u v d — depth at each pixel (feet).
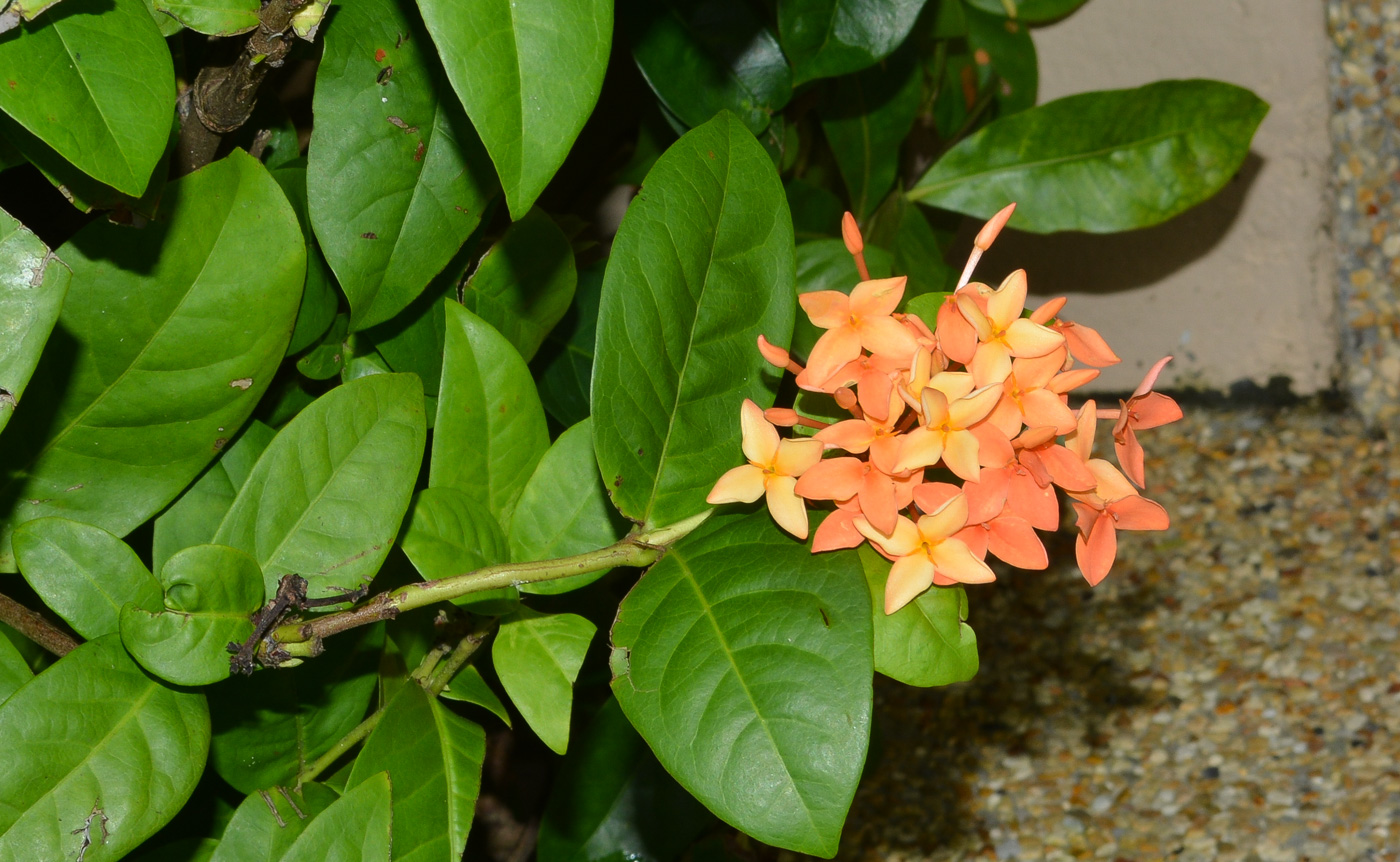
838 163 4.07
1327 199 6.40
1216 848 4.80
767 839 2.58
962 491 2.63
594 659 3.89
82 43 2.50
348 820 2.62
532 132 2.46
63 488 2.72
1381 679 5.39
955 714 5.47
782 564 2.65
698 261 2.75
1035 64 4.91
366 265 2.84
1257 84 6.25
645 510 2.74
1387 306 6.60
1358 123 6.34
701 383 2.76
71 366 2.68
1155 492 6.50
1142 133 4.01
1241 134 3.94
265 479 2.69
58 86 2.48
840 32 3.31
